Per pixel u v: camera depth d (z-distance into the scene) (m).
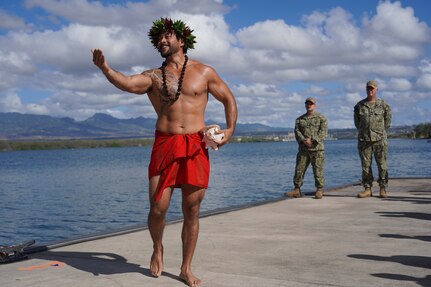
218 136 4.01
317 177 9.99
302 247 5.39
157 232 4.27
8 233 14.64
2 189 32.84
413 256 4.88
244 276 4.28
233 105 4.20
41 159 121.56
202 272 4.44
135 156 121.56
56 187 33.09
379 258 4.83
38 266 4.75
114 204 21.14
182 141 4.03
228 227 6.72
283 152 111.06
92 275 4.39
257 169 43.19
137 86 4.02
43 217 18.00
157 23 4.16
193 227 4.16
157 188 4.12
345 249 5.25
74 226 15.59
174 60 4.20
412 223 6.79
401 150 89.12
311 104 9.93
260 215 7.81
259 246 5.48
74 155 157.50
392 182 13.07
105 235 6.22
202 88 4.14
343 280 4.11
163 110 4.13
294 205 8.97
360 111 9.87
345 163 48.50
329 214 7.81
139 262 4.88
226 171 40.66
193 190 4.10
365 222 6.96
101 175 45.62
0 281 4.22
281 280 4.14
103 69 3.77
